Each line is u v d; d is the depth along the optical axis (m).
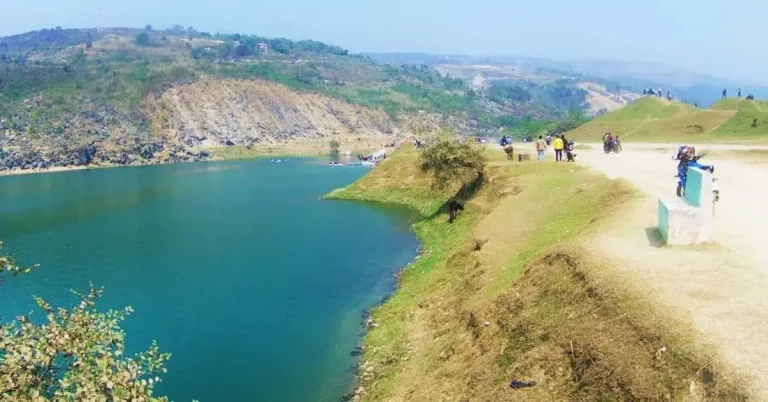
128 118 188.12
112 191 106.94
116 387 14.31
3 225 74.88
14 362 13.90
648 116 112.50
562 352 18.69
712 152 55.31
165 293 42.81
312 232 61.97
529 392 18.31
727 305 16.97
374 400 24.53
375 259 49.31
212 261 51.81
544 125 183.50
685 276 19.41
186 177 128.00
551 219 36.53
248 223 69.31
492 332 23.00
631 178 39.69
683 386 14.41
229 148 191.50
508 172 55.31
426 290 36.16
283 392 26.97
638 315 17.38
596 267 21.25
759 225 25.08
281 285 43.38
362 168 135.88
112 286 45.31
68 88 194.25
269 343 32.75
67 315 16.28
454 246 44.31
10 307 41.31
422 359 26.50
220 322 36.34
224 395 26.92
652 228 25.75
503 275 28.70
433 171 60.59
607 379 16.28
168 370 29.78
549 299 21.73
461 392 21.25
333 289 41.78
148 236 64.50
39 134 165.38
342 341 32.28
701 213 22.48
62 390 14.36
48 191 109.81
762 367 13.75
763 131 79.25
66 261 54.03
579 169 49.56
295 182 111.44
